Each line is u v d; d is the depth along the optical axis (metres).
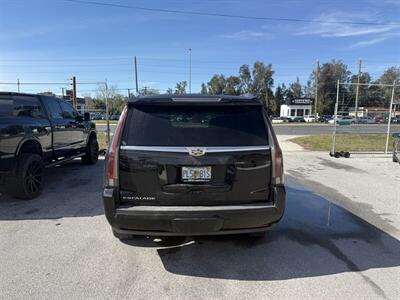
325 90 81.62
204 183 3.18
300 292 2.96
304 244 4.04
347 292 2.96
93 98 70.81
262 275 3.27
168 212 3.11
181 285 3.07
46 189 6.53
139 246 3.91
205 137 3.22
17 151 5.47
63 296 2.86
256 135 3.30
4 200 5.76
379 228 4.61
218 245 3.97
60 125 7.26
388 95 41.59
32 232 4.30
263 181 3.29
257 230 3.34
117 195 3.19
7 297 2.83
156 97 3.38
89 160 9.41
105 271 3.31
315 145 15.11
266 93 91.00
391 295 2.92
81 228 4.45
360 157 11.70
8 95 5.67
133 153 3.15
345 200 6.03
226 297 2.88
